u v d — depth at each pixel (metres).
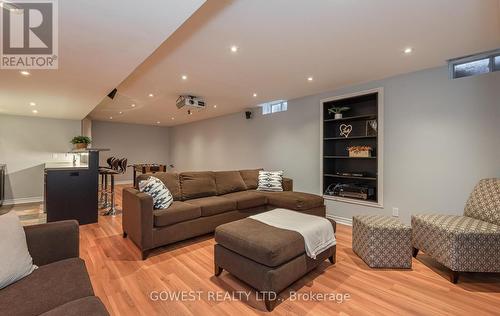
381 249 2.33
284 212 2.70
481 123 2.60
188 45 2.35
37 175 5.46
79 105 4.29
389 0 1.67
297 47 2.39
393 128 3.25
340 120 3.98
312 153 4.24
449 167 2.81
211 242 3.00
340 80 3.43
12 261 1.21
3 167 4.93
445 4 1.71
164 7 1.52
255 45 2.35
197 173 3.67
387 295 1.88
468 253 1.99
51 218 3.39
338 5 1.72
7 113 5.08
